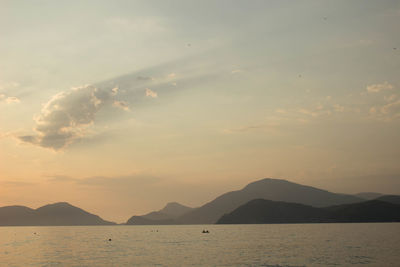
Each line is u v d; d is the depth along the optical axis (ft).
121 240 579.07
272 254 312.29
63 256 323.16
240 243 452.35
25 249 406.41
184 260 281.54
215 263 262.06
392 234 577.02
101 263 271.08
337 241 445.37
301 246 385.09
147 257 306.55
